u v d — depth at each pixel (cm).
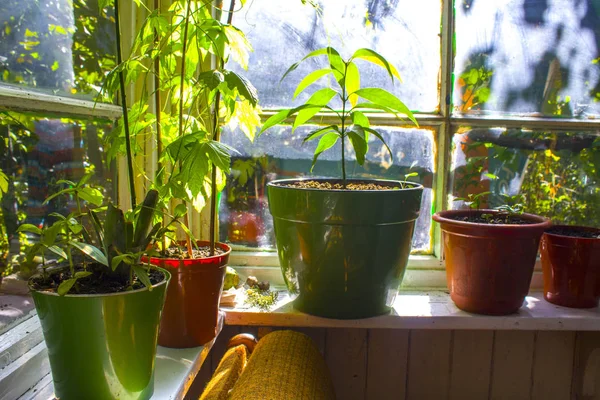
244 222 142
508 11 137
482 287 116
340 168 141
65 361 71
